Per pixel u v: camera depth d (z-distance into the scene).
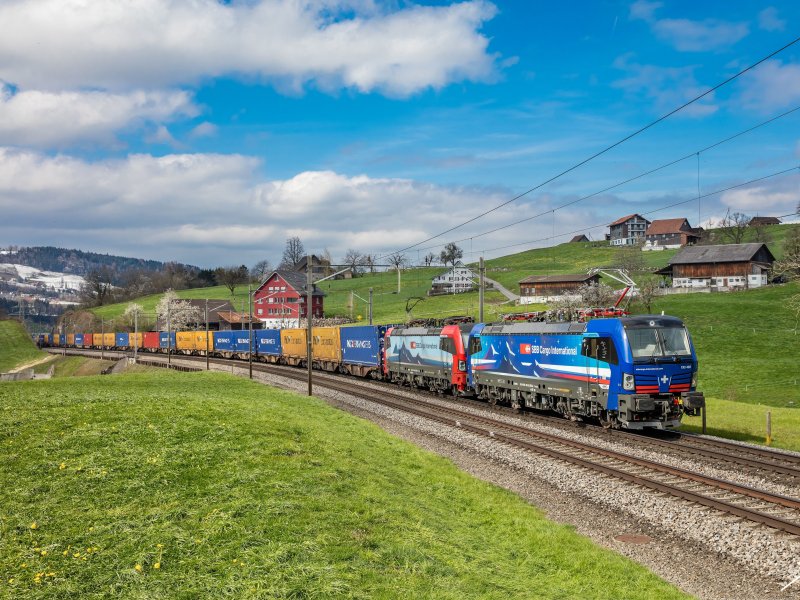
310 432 20.12
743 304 80.94
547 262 164.75
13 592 8.90
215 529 10.98
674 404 23.23
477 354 34.66
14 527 11.09
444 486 16.88
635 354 23.09
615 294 72.06
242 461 15.11
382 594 9.20
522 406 31.28
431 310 105.38
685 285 102.06
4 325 139.88
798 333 66.75
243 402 27.16
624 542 13.64
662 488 16.41
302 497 12.91
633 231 176.75
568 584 11.09
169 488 13.11
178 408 21.67
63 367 108.12
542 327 28.59
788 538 12.83
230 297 164.88
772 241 133.12
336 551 10.45
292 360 68.94
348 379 52.16
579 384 25.75
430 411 32.31
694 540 13.38
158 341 103.81
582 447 21.66
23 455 15.02
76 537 10.67
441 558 11.02
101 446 15.98
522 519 14.68
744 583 11.38
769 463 18.48
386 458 19.27
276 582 9.23
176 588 9.09
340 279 165.75
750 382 51.03
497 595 9.83
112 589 9.04
